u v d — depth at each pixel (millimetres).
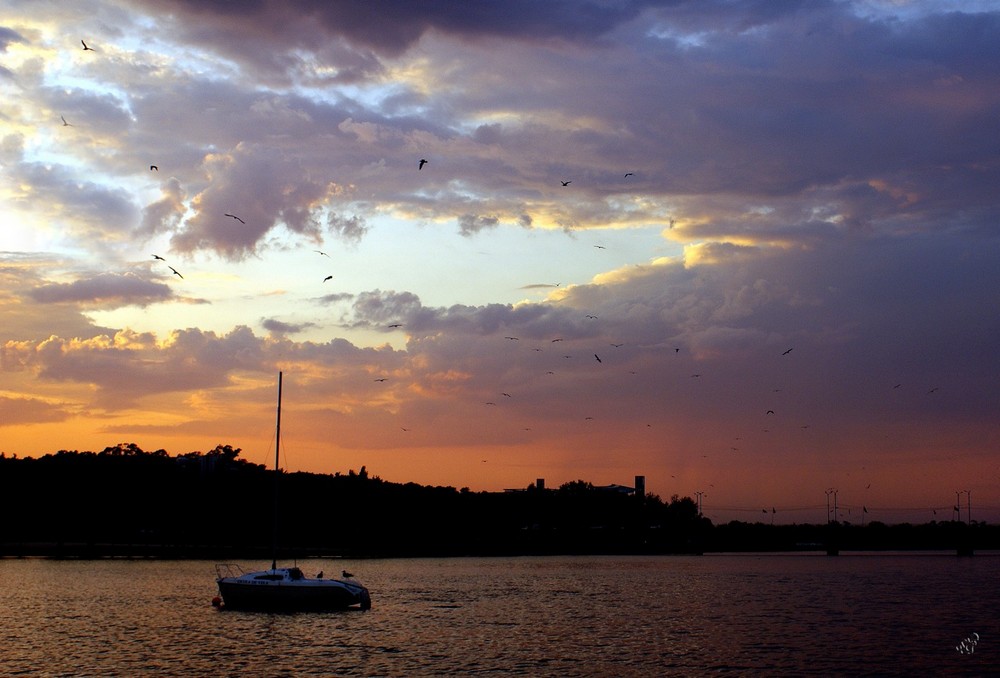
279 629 75062
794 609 96938
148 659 61719
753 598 110312
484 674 58062
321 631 74438
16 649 65062
